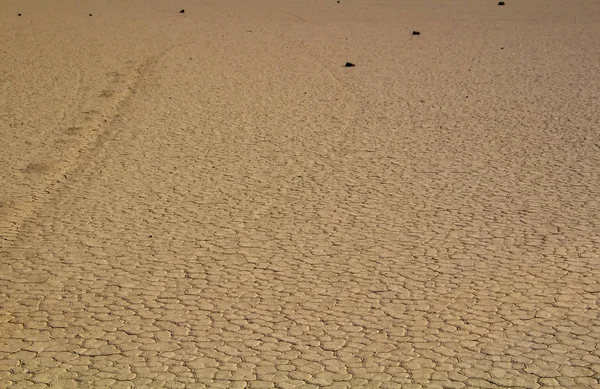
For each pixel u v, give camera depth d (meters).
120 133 13.42
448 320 6.97
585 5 34.28
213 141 12.98
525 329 6.77
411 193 10.40
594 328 6.75
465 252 8.45
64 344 6.62
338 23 27.95
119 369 6.21
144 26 26.34
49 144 12.69
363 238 8.91
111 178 11.13
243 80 17.62
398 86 17.08
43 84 16.92
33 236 9.05
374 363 6.26
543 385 5.89
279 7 33.44
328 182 10.91
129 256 8.48
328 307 7.26
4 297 7.52
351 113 14.77
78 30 24.94
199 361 6.33
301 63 19.72
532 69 18.70
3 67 18.59
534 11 31.89
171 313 7.18
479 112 14.70
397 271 8.02
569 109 14.67
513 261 8.19
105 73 18.09
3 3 33.12
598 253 8.32
